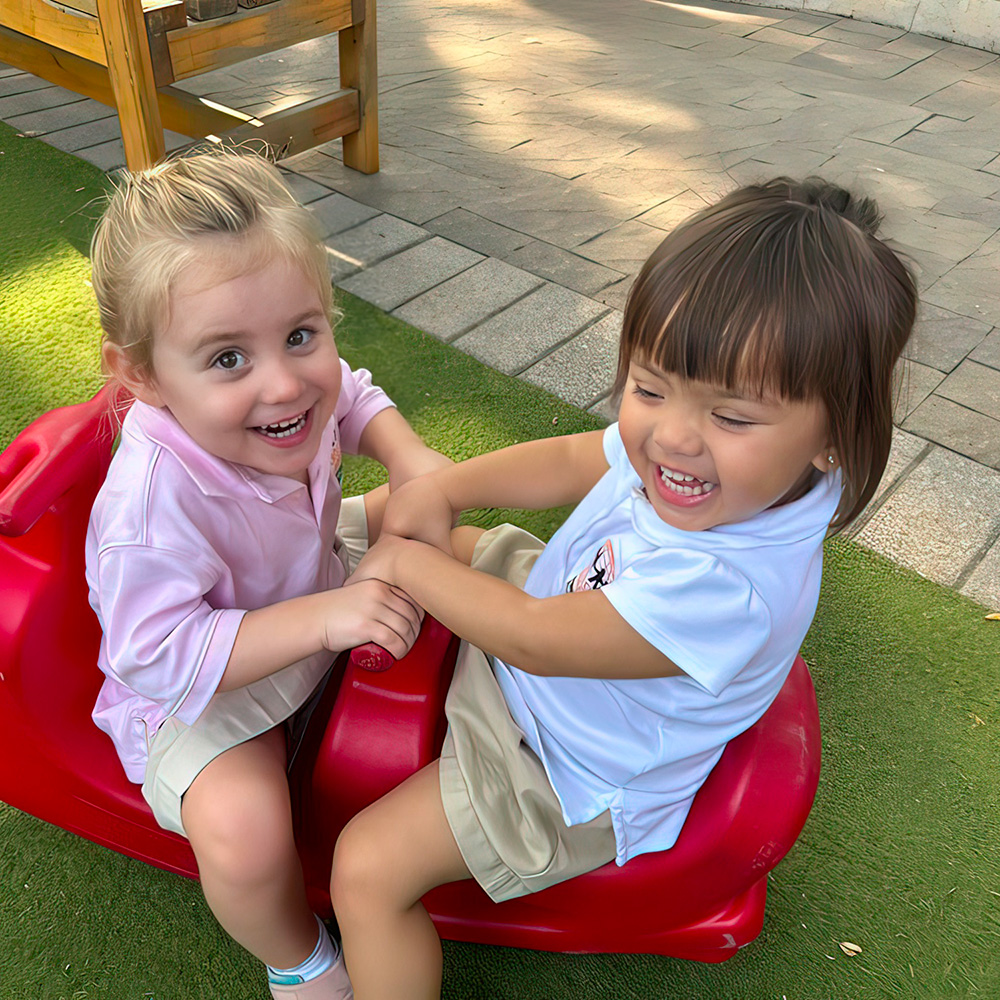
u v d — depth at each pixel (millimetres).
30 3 2160
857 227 734
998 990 1088
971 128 3330
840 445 758
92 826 1099
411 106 3236
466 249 2369
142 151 2207
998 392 1985
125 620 864
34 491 876
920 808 1264
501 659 882
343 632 894
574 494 1072
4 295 2061
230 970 1067
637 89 3523
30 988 1042
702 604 798
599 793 921
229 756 926
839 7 4516
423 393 1865
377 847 892
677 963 1106
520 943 1088
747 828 932
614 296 2207
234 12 2229
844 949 1121
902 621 1509
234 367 824
